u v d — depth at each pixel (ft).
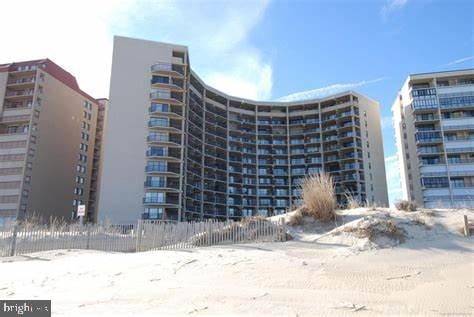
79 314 19.19
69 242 64.64
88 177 273.13
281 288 23.94
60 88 248.73
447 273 26.55
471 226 39.47
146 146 204.33
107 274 30.14
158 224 58.70
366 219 42.06
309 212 51.26
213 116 270.67
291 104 301.22
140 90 211.00
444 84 236.63
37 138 223.10
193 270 30.01
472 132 221.66
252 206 275.39
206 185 253.24
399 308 19.19
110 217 190.39
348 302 20.40
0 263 43.98
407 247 35.73
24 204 208.95
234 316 18.29
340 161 268.82
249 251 38.34
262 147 295.28
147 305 20.62
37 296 23.50
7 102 226.79
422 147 228.02
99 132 294.66
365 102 288.51
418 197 233.96
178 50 224.94
